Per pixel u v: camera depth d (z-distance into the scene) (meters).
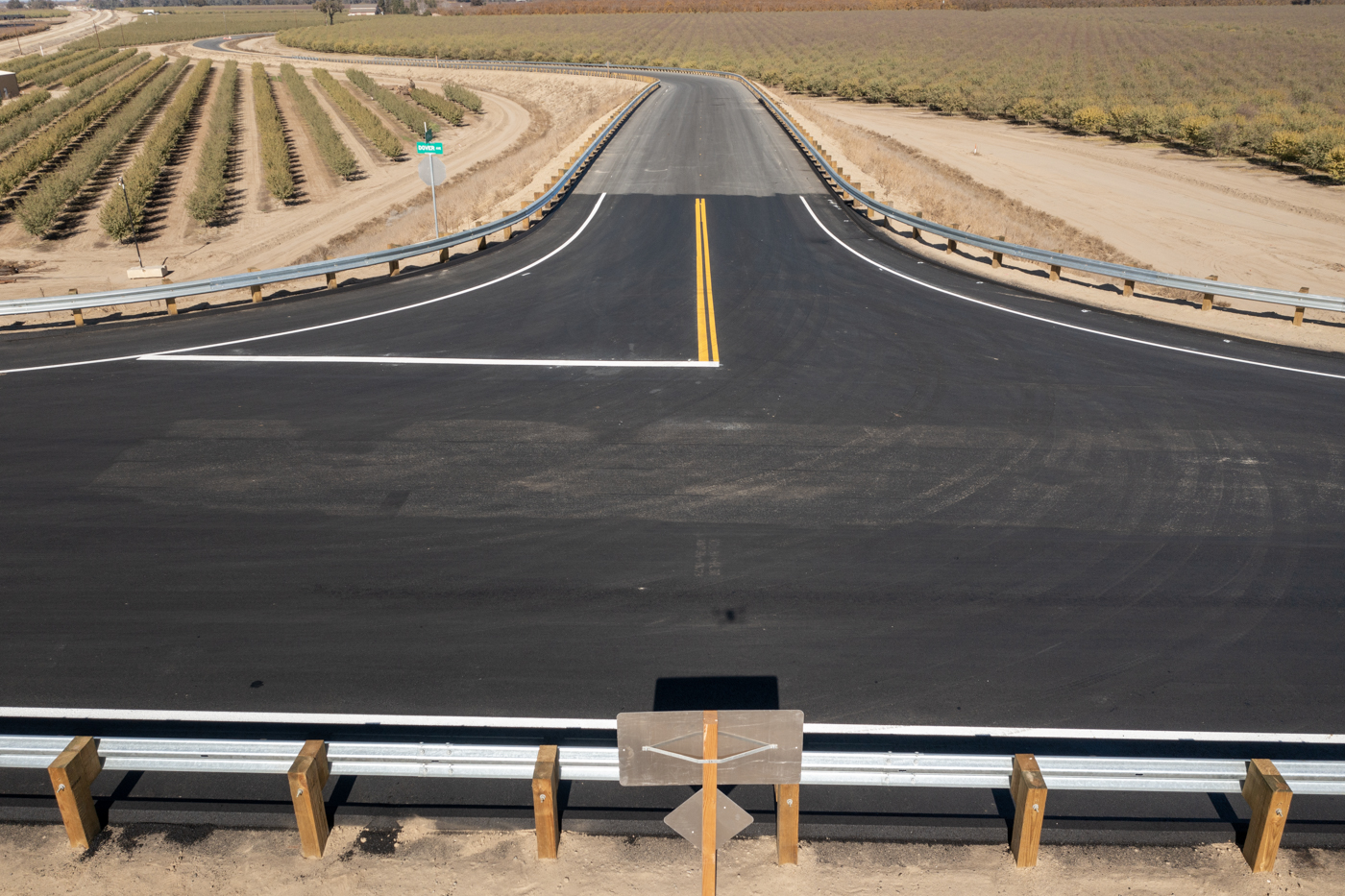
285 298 17.72
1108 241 28.88
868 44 89.75
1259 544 8.80
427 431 11.37
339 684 6.80
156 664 7.02
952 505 9.48
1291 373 13.70
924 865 5.43
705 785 4.29
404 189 41.06
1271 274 25.17
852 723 6.39
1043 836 5.66
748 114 46.41
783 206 26.08
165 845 5.56
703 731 4.20
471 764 5.42
